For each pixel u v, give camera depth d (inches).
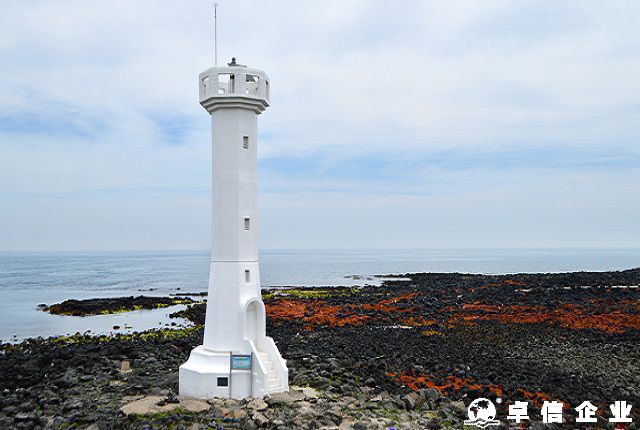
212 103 952.3
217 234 962.7
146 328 2381.9
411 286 3860.7
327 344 1631.4
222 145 957.8
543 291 2810.0
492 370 1267.2
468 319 2187.5
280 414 842.2
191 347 1542.8
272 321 2222.0
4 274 7234.3
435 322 2150.6
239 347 940.0
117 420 815.7
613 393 1121.4
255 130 979.9
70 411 898.7
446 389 1083.9
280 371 946.7
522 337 1755.7
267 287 4500.5
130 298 3590.1
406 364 1282.0
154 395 955.3
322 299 3149.6
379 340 1742.1
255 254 980.6
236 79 941.8
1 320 2723.9
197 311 2812.5
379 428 823.7
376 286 4202.8
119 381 1106.7
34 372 1205.1
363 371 1158.3
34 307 3341.5
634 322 1958.7
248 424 797.2
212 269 969.5
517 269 7229.3
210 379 917.8
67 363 1262.3
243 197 958.4
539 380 1192.8
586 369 1320.1
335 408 892.0
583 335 1760.6
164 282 5664.4
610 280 3265.3
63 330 2365.9
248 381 919.7
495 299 2687.0
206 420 813.2
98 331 2309.3
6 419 872.9
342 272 7155.5
